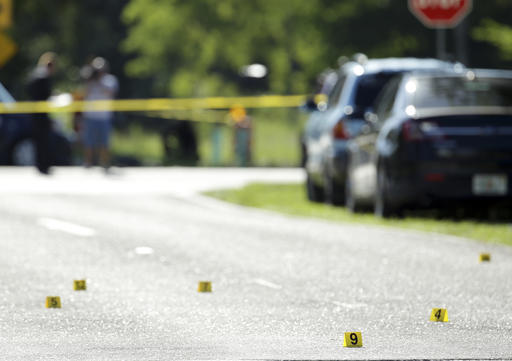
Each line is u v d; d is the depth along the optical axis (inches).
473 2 4210.1
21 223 1817.2
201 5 6471.5
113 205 2149.4
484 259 1417.3
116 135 5565.9
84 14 6131.9
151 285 1226.0
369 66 2210.9
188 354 889.5
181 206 2160.4
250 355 885.8
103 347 915.4
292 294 1170.0
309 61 4490.7
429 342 933.8
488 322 1021.8
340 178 2151.8
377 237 1663.4
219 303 1116.5
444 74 1942.7
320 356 881.5
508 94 1910.7
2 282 1242.0
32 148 3297.2
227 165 3809.1
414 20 4313.5
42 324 1009.5
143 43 6328.7
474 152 1824.6
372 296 1159.0
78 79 6136.8
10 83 5344.5
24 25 5816.9
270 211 2118.6
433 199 1833.2
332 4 4377.5
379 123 1950.1
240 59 6766.7
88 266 1362.0
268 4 6668.3
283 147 5506.9
